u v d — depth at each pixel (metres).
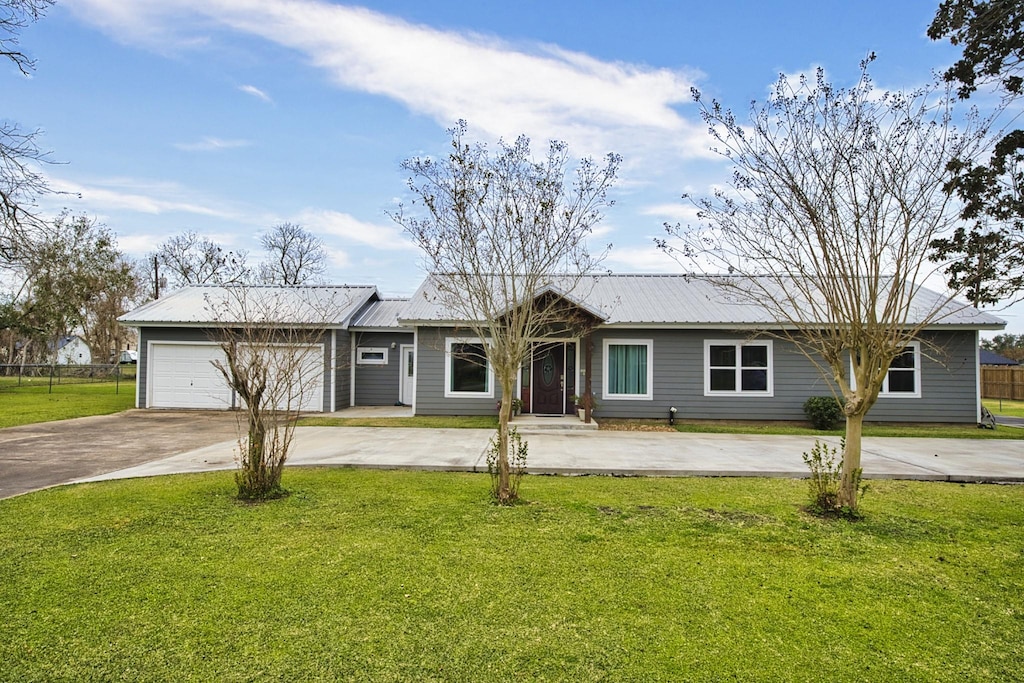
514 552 4.62
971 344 14.62
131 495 6.32
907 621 3.52
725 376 15.05
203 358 16.98
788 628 3.40
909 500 6.57
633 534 5.13
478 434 11.93
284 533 5.05
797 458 9.12
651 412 15.09
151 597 3.70
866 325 5.88
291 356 7.98
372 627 3.33
